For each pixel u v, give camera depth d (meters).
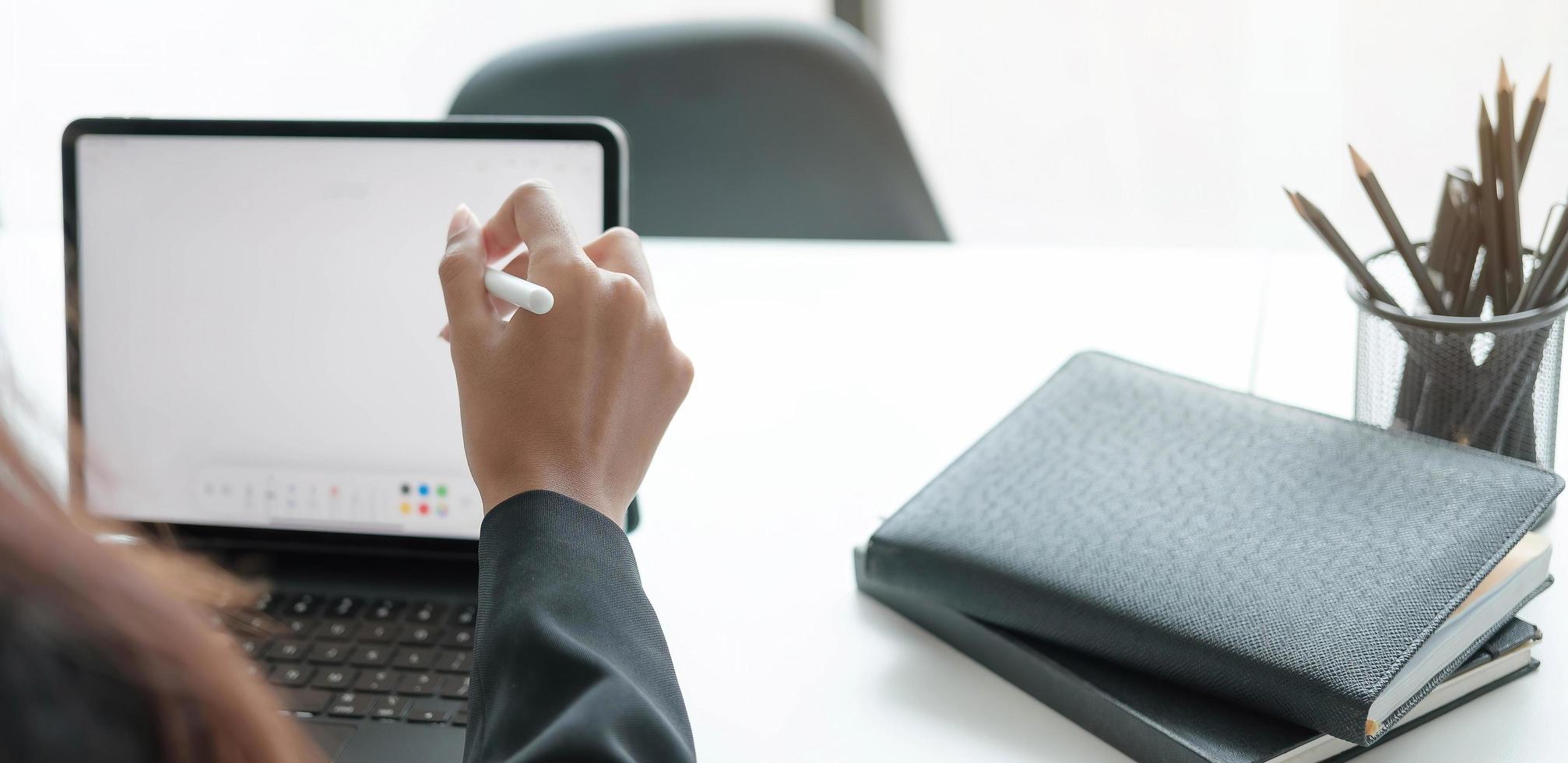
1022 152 1.96
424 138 0.65
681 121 1.19
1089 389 0.64
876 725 0.52
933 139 2.00
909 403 0.80
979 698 0.54
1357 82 1.52
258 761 0.26
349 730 0.53
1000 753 0.50
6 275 0.98
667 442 0.77
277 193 0.66
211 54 1.94
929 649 0.57
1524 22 1.42
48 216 1.87
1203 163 1.86
